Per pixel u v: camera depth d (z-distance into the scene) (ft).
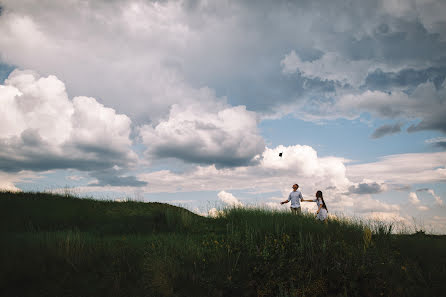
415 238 25.53
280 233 26.30
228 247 21.63
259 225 30.32
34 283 15.70
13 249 18.81
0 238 20.86
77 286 15.69
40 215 37.37
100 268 17.85
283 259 18.19
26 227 32.76
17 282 15.61
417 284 16.39
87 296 14.79
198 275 17.72
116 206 48.16
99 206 46.62
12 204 39.55
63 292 15.03
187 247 22.61
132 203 51.85
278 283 15.60
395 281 16.29
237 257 20.40
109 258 19.42
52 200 44.88
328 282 15.79
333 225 29.63
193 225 38.14
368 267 16.76
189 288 16.19
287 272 16.70
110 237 28.89
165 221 39.60
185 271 18.08
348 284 15.31
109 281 16.34
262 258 19.54
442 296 14.84
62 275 16.70
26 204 40.55
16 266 16.65
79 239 21.53
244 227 31.32
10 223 33.40
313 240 23.04
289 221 31.07
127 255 19.92
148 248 21.58
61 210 40.34
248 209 41.09
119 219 40.32
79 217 39.24
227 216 40.70
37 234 23.47
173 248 22.16
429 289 15.47
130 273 17.42
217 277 17.61
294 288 15.15
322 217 33.45
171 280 16.70
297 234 25.90
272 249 20.48
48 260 18.12
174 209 47.96
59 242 20.26
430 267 18.80
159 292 15.56
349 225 29.53
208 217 43.88
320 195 34.50
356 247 21.67
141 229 36.42
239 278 17.49
